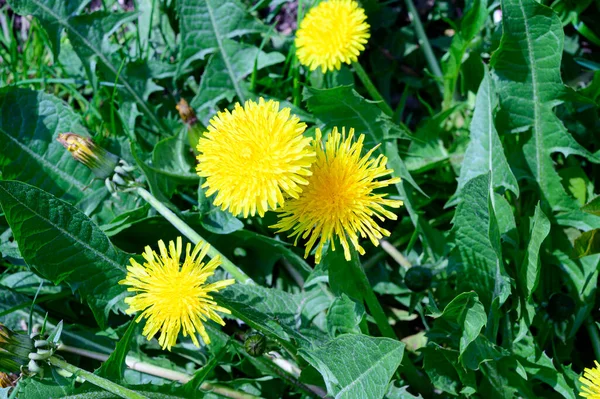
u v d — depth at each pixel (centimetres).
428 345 36
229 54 44
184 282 31
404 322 41
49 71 48
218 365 40
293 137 30
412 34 47
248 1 49
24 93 41
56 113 42
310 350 33
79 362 40
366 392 32
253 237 40
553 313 37
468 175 38
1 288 40
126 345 35
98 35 44
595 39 42
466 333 34
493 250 35
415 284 37
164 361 39
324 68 40
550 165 38
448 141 44
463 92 44
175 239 41
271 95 46
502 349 35
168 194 41
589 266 38
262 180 30
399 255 41
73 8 43
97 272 36
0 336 33
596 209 35
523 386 36
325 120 39
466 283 37
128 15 44
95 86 44
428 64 46
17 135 41
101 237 36
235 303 35
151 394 34
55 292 41
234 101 46
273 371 37
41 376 34
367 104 39
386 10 48
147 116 45
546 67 37
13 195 34
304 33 40
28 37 49
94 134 44
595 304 39
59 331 35
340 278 33
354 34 40
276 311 37
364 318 36
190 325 31
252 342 35
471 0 42
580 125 41
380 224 43
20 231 34
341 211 30
